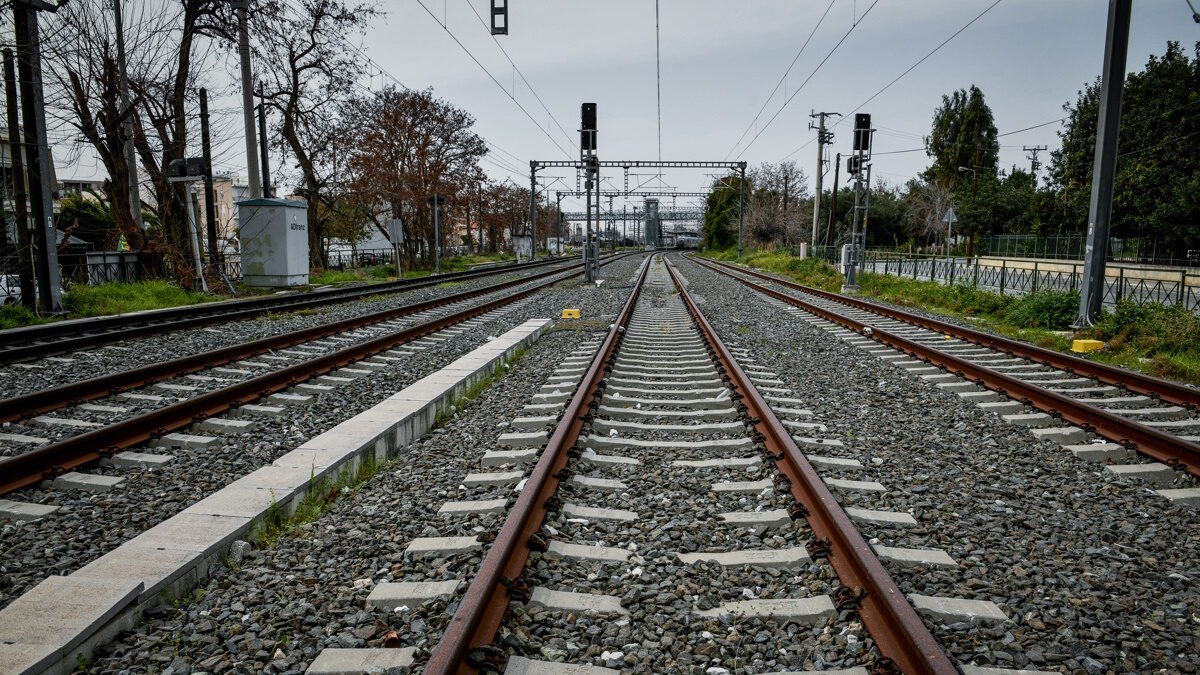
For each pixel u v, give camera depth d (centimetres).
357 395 851
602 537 451
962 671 301
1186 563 428
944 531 467
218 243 2486
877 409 813
